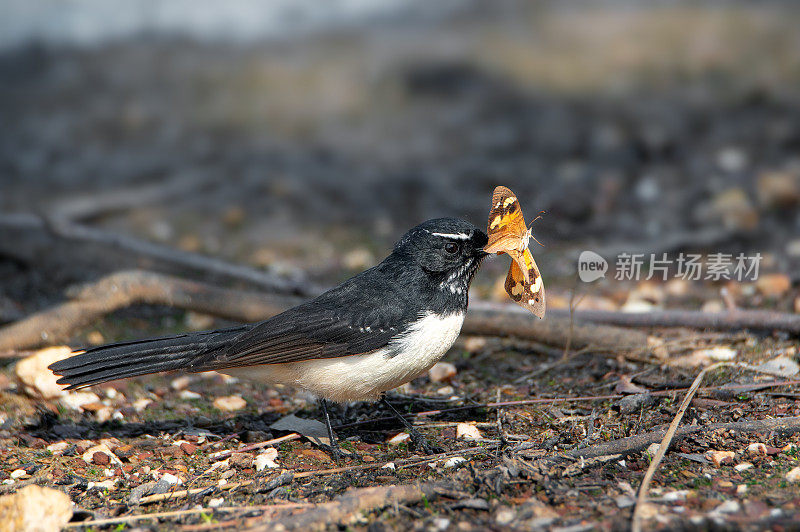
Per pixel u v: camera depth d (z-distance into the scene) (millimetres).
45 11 27297
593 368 9445
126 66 24703
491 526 5934
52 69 24766
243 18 27719
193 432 8211
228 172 18219
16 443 7895
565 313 10078
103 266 13461
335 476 7090
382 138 19562
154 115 21422
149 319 11633
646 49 23000
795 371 8695
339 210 16250
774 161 16766
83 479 7188
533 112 20125
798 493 6242
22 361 8594
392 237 14961
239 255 14430
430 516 6133
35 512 6070
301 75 23516
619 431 7652
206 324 11469
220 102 22297
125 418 8578
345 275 13320
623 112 19594
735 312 9789
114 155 19344
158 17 27641
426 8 27656
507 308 9922
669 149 17656
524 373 9523
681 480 6562
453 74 22641
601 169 17000
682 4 26469
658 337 10008
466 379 9461
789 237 13695
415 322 7320
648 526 5773
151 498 6730
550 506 6203
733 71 21188
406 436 7977
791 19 24328
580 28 25031
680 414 7332
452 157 18266
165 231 15570
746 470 6723
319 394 7574
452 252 7375
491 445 7566
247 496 6777
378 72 23344
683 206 15195
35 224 13484
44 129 20844
